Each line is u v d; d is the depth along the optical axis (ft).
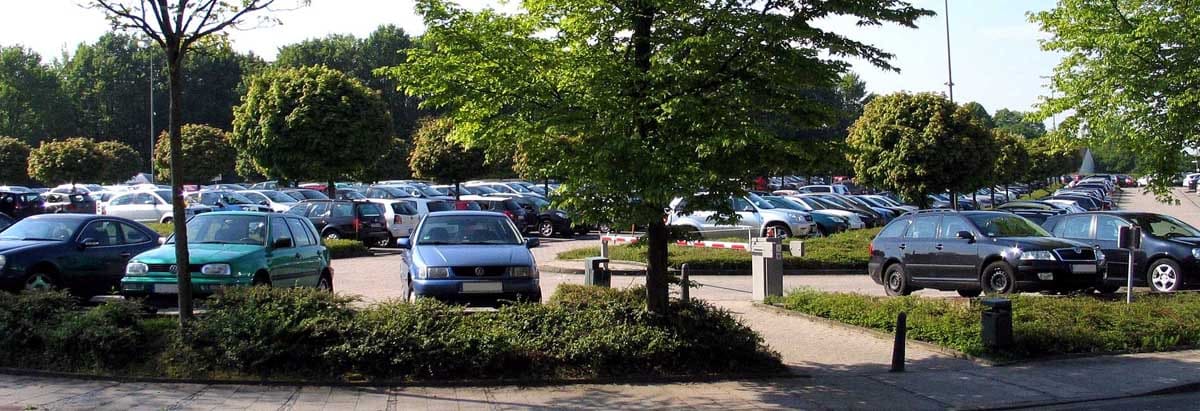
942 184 104.83
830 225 99.25
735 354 31.42
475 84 29.99
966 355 35.47
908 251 53.62
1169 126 52.70
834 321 42.73
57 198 107.04
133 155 202.18
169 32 29.60
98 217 45.44
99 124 275.39
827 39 29.66
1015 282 48.14
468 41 29.14
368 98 115.55
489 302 38.91
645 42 29.91
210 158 182.91
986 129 107.45
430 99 30.09
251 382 28.02
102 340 28.86
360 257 81.71
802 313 45.39
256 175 240.32
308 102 111.24
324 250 48.42
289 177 113.91
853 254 72.59
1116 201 223.51
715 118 28.14
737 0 29.53
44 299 31.42
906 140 104.37
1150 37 50.70
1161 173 56.08
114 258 44.86
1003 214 53.16
